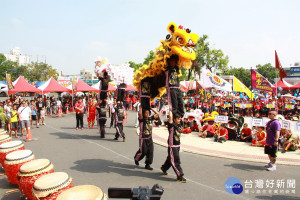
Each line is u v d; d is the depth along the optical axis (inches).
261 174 256.4
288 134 353.1
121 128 420.2
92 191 122.3
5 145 234.4
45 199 146.5
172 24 227.5
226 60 1785.2
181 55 222.8
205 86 636.1
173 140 233.8
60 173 165.9
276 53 553.3
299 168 277.7
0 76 2306.8
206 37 1761.8
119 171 262.5
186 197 198.8
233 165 287.0
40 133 492.4
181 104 238.7
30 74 2613.2
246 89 652.7
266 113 771.4
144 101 267.1
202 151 346.6
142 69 273.7
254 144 380.8
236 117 488.1
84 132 506.6
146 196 88.4
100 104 445.1
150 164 273.9
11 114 445.4
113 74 399.5
